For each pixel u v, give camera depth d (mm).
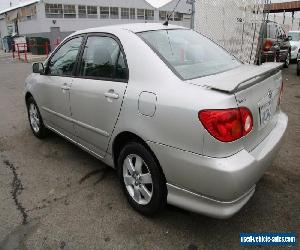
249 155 2340
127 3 34812
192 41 3369
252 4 8773
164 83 2588
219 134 2211
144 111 2637
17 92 9070
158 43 3000
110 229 2818
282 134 2949
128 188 3068
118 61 3039
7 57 23031
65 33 30922
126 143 3033
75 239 2709
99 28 3488
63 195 3375
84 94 3373
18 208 3162
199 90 2365
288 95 7816
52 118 4305
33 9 30469
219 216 2359
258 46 9000
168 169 2533
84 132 3576
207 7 8680
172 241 2658
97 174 3816
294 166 3838
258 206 3072
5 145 4812
